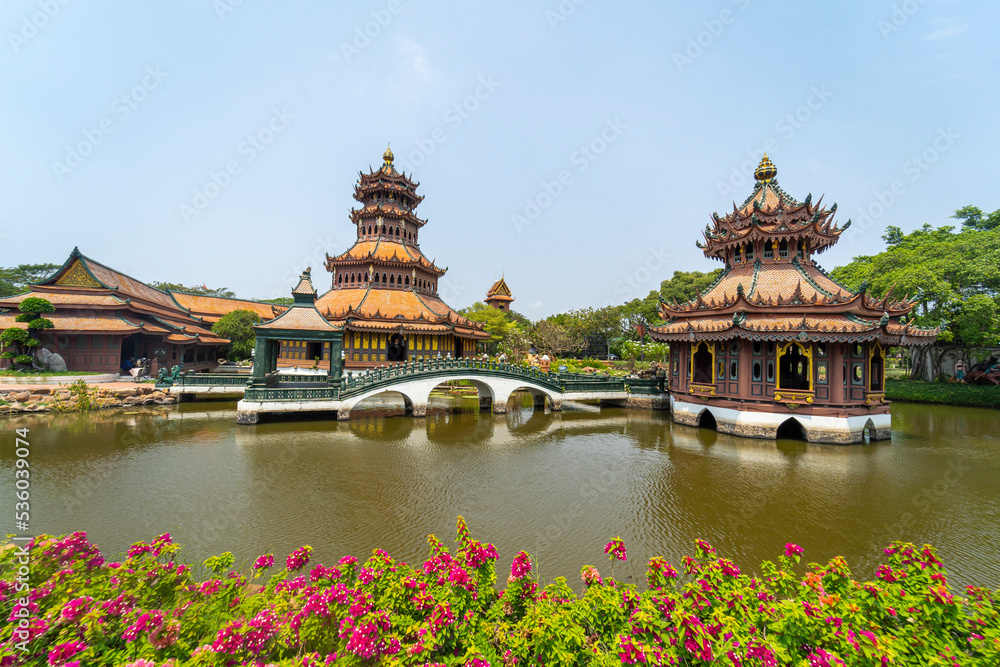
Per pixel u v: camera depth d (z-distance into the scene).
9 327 40.59
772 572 8.41
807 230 31.19
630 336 92.38
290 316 35.84
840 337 25.70
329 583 8.26
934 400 45.06
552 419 35.50
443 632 6.67
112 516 15.13
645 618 6.50
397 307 52.91
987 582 11.84
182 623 7.06
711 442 27.53
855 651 5.86
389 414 35.47
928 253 45.94
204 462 21.36
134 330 44.44
